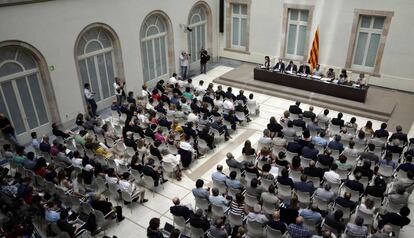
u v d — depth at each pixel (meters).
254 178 9.09
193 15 20.83
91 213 8.84
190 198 10.69
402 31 17.06
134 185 10.13
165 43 19.48
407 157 10.37
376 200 9.03
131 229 9.52
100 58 16.27
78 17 14.47
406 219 8.09
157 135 12.02
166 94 16.50
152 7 17.70
